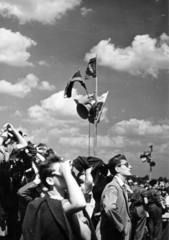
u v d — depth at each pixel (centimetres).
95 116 1321
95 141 1305
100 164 634
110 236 564
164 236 395
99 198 691
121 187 593
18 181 815
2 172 783
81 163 549
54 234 314
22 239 328
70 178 323
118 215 554
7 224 800
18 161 826
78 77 1323
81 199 316
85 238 329
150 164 1705
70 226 321
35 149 804
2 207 788
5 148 783
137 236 1118
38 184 666
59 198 332
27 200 661
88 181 513
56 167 335
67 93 1345
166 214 1427
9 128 786
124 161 603
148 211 1245
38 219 319
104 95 1356
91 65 1435
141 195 1132
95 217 688
